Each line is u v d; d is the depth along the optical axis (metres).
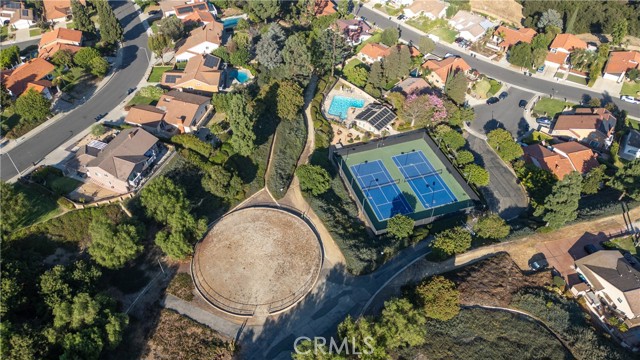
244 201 93.19
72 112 107.75
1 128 98.81
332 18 162.12
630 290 74.88
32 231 76.50
